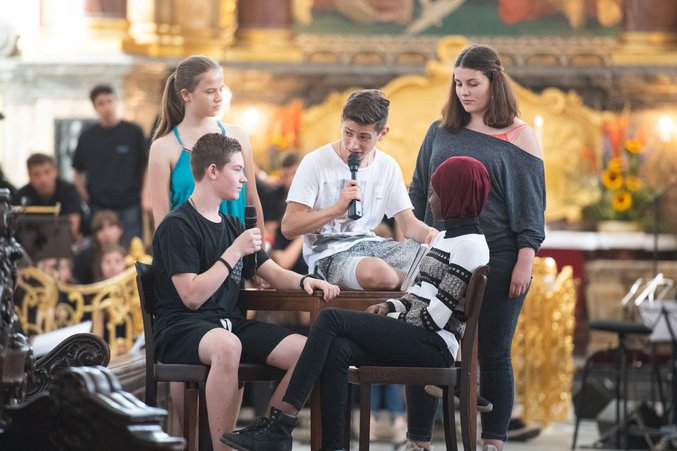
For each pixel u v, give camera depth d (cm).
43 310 1362
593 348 2111
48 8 2506
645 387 1747
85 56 2472
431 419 918
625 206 2369
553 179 2505
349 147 853
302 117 2530
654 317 1332
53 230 1449
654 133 2570
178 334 782
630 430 1375
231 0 2605
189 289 787
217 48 2586
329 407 762
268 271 834
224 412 769
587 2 2625
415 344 780
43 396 644
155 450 625
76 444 638
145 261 1485
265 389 1426
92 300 1424
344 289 854
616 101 2592
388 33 2630
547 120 2523
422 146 955
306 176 870
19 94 2466
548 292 1530
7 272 661
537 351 1525
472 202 803
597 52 2612
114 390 648
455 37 2619
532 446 1446
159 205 880
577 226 2477
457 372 800
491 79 910
